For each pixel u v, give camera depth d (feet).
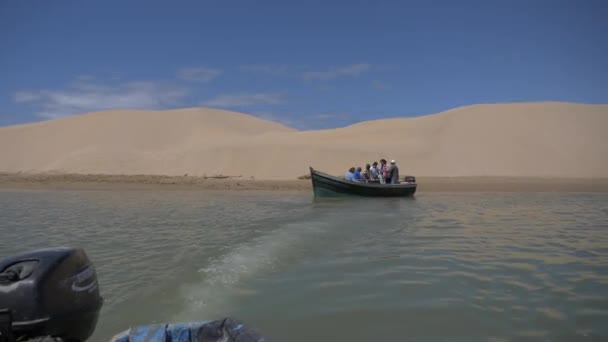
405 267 24.43
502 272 23.48
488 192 88.63
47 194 76.02
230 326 9.86
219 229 37.29
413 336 15.49
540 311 17.80
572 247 30.22
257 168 170.71
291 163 173.27
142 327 9.93
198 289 20.21
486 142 192.34
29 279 10.67
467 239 33.01
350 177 78.23
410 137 208.85
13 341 10.70
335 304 18.48
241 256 26.71
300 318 16.97
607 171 169.78
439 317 17.13
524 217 47.37
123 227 38.40
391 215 48.42
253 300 18.93
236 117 330.95
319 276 22.52
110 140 248.93
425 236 34.32
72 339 11.63
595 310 17.90
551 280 22.08
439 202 66.33
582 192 88.33
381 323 16.61
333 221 42.73
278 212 51.11
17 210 51.67
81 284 11.75
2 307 10.60
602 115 213.25
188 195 77.00
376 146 192.75
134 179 106.22
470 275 22.88
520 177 145.89
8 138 247.09
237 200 67.72
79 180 102.01
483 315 17.39
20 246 29.78
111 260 25.70
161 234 34.50
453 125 209.46
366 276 22.58
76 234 34.50
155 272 23.00
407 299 19.13
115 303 18.26
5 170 211.82
